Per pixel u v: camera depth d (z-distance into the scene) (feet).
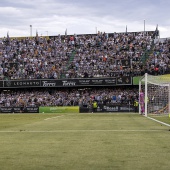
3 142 46.52
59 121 99.96
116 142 45.60
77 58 213.66
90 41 221.87
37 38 229.66
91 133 58.29
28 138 51.21
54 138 50.93
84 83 196.65
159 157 34.30
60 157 34.76
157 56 200.34
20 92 208.44
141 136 52.70
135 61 203.41
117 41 218.79
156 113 155.43
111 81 193.06
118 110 184.55
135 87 197.26
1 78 206.80
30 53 222.07
